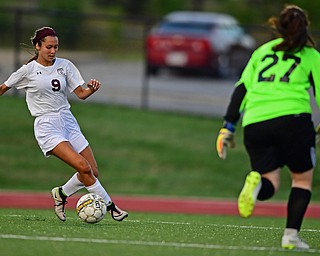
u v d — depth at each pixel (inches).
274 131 1029.2
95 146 3024.1
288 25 1058.1
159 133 3186.5
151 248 1039.6
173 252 1016.9
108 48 4212.6
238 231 1300.4
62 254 983.0
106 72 4146.2
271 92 1043.3
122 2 6486.2
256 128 1040.2
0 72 3708.2
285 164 1060.5
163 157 2977.4
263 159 1043.3
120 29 4584.2
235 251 1037.2
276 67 1054.4
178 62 4057.6
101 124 3230.8
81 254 986.1
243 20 5462.6
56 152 1267.2
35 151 2984.7
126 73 4156.0
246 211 998.4
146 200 2359.7
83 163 1258.6
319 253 1036.5
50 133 1273.4
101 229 1210.6
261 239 1167.6
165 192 2714.1
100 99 3599.9
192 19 4153.5
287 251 1043.9
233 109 1075.3
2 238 1087.0
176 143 3102.9
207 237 1163.9
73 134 1302.9
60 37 4126.5
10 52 4603.8
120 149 3021.7
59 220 1359.5
